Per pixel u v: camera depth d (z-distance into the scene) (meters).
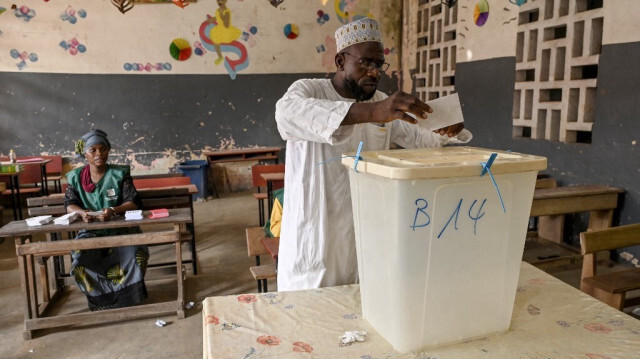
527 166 0.83
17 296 3.07
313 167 1.29
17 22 5.74
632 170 3.26
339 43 1.26
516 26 4.29
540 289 1.17
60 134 6.07
